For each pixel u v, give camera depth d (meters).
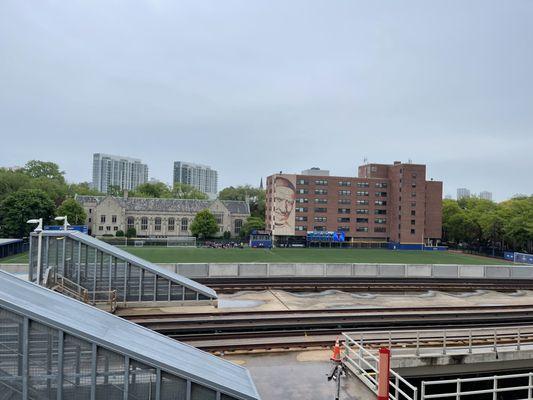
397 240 97.38
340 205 98.25
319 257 63.16
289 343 16.64
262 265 30.34
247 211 109.50
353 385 13.19
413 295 27.78
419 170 97.31
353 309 21.44
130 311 20.42
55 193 108.12
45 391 9.43
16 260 46.22
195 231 93.56
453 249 96.12
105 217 97.62
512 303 25.91
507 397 16.72
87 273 20.91
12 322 9.36
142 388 9.71
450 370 15.83
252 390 10.18
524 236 78.94
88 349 9.56
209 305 22.22
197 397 9.84
